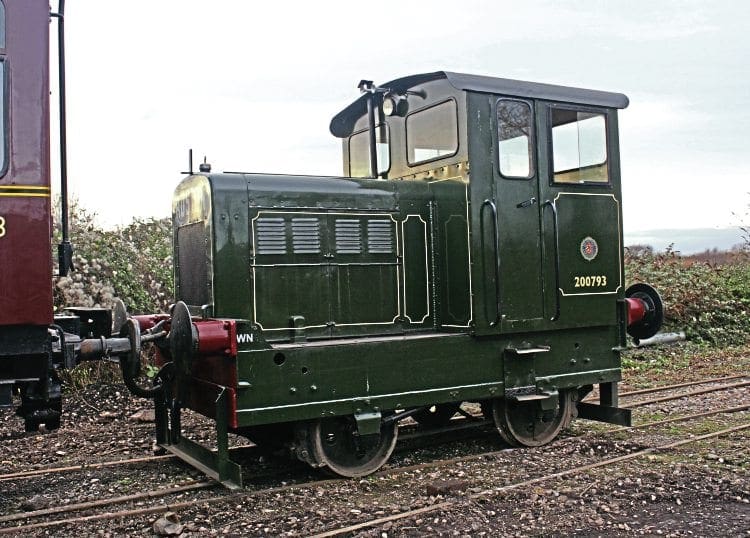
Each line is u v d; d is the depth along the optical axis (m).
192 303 5.95
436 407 7.36
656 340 7.91
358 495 5.23
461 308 6.26
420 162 6.73
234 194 5.64
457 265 6.29
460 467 5.93
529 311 6.39
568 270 6.64
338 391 5.58
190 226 5.96
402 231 6.38
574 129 6.79
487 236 6.19
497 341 6.31
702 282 15.05
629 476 5.45
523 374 6.43
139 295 10.55
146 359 9.82
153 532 4.50
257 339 5.32
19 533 4.50
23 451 6.82
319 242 5.99
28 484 5.64
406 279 6.39
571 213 6.70
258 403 5.30
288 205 5.86
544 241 6.50
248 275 5.65
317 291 5.96
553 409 6.57
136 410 8.66
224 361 5.38
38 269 4.62
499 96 6.32
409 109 6.86
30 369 4.71
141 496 5.18
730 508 4.71
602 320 6.86
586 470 5.66
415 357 5.91
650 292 7.49
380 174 7.24
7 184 4.56
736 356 13.04
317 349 5.51
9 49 4.62
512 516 4.64
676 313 14.26
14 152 4.59
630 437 6.84
